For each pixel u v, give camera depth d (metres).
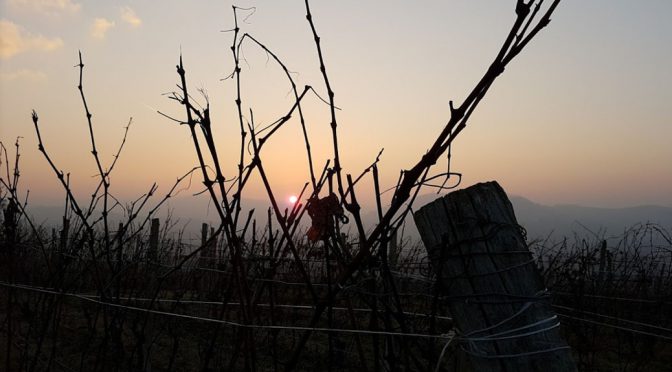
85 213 3.34
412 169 1.73
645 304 6.98
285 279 4.32
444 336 2.03
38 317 4.66
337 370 4.71
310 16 2.05
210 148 2.15
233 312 5.13
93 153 2.89
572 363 1.84
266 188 2.23
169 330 4.77
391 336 2.31
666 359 6.21
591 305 6.14
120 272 3.22
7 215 3.37
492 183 2.01
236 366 4.55
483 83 1.54
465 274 1.95
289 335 5.51
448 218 1.99
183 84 2.09
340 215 2.24
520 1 1.41
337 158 2.12
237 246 2.26
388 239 2.15
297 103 2.18
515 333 1.86
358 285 2.26
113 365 3.56
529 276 1.92
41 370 3.99
